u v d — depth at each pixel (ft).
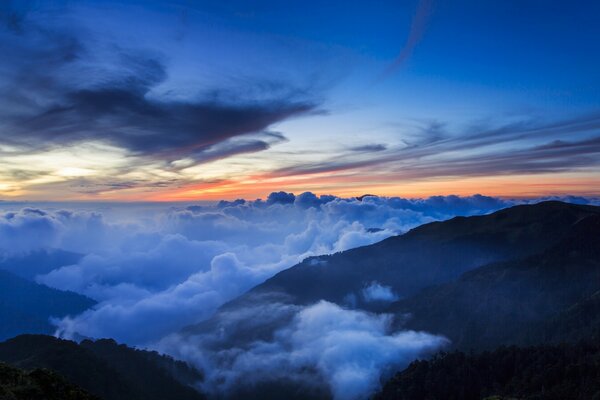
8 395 186.50
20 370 211.41
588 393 480.23
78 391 215.92
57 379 216.54
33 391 197.26
